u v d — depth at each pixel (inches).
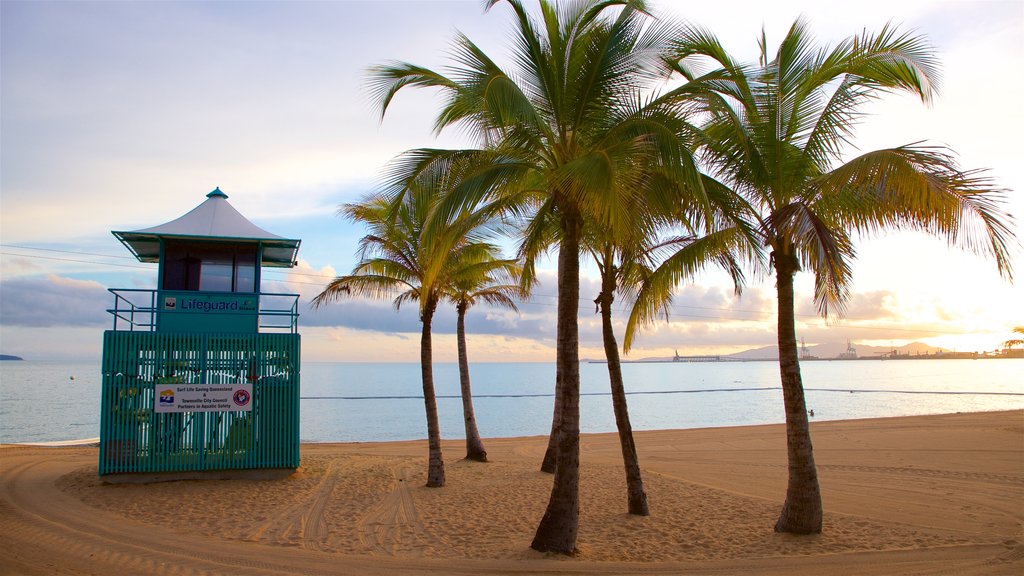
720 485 611.5
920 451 845.8
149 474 562.3
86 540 382.6
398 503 508.4
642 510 466.0
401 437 1360.7
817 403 2353.6
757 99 394.6
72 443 975.6
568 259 362.0
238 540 389.7
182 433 572.7
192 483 562.6
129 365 565.0
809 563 341.7
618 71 352.2
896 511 474.0
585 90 353.1
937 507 490.0
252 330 610.5
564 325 366.3
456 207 332.8
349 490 559.2
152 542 381.1
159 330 592.7
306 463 712.4
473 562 343.9
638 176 332.2
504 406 2390.5
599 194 287.1
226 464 578.6
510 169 350.6
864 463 745.6
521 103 313.3
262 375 593.9
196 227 634.8
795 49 386.0
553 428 684.1
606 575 321.1
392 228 590.6
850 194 370.9
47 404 2132.1
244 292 614.2
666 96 355.9
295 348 603.2
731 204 399.2
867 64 360.2
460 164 377.4
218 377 583.2
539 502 514.3
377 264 629.3
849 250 394.9
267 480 585.0
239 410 586.6
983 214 303.1
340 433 1434.5
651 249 476.7
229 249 639.1
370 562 344.8
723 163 410.0
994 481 613.0
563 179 300.4
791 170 394.0
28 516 445.4
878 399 2554.1
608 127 362.0
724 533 410.3
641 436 1123.3
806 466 405.1
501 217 475.2
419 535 407.2
